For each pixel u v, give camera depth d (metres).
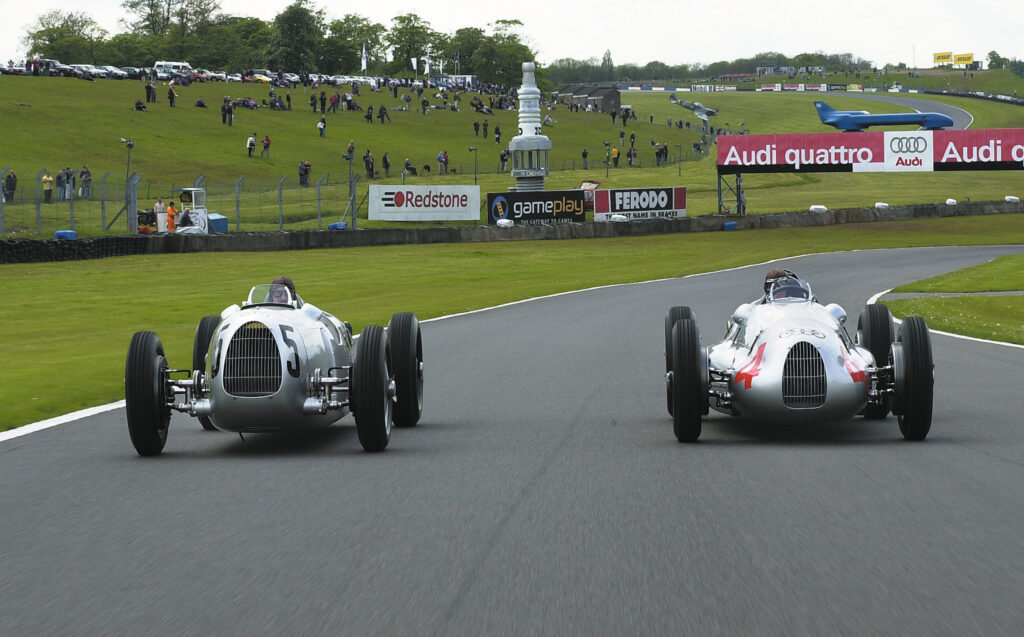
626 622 5.58
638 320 28.86
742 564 6.59
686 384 11.02
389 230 61.22
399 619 5.66
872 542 7.05
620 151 141.12
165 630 5.53
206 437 12.27
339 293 39.22
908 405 10.92
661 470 9.67
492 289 41.28
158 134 106.69
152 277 43.00
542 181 82.50
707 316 28.92
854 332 23.77
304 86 159.75
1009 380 16.91
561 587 6.17
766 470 9.57
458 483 9.17
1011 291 38.09
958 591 6.00
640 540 7.18
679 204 73.31
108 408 14.39
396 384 12.45
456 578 6.37
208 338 12.38
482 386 16.59
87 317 30.42
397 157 113.31
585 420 13.09
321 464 10.16
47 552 7.05
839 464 9.80
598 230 68.81
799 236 71.50
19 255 45.41
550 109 175.75
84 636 5.46
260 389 10.59
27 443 11.71
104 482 9.41
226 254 53.50
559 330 26.38
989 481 8.98
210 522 7.82
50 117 106.56
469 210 67.00
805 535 7.25
